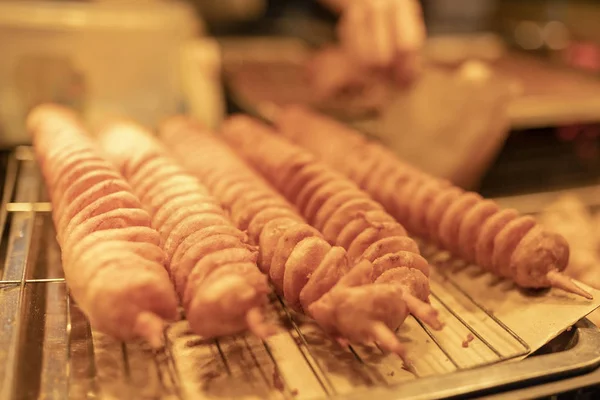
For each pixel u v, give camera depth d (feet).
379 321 2.66
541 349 3.17
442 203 3.74
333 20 10.68
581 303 3.34
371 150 4.51
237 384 2.82
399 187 4.03
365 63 5.76
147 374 2.86
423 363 2.97
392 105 5.85
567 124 5.98
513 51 9.20
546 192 5.57
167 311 2.62
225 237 2.98
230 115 7.16
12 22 5.65
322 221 3.53
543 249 3.34
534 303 3.43
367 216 3.34
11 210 4.34
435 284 3.76
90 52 5.93
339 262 2.85
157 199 3.54
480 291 3.64
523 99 6.47
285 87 7.14
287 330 3.23
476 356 3.01
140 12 6.19
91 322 2.88
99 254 2.69
